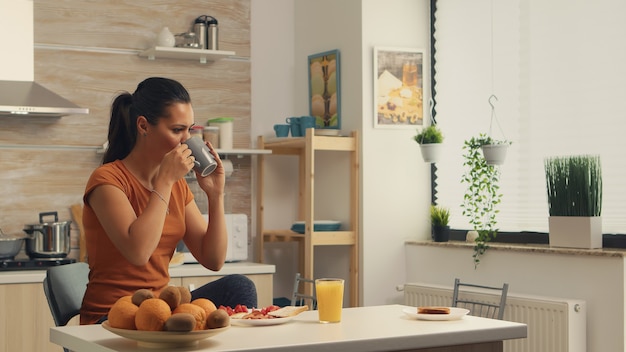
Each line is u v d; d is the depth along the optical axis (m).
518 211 4.36
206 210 4.70
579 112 4.05
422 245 4.67
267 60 5.19
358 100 4.70
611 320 3.68
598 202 3.85
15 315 3.96
